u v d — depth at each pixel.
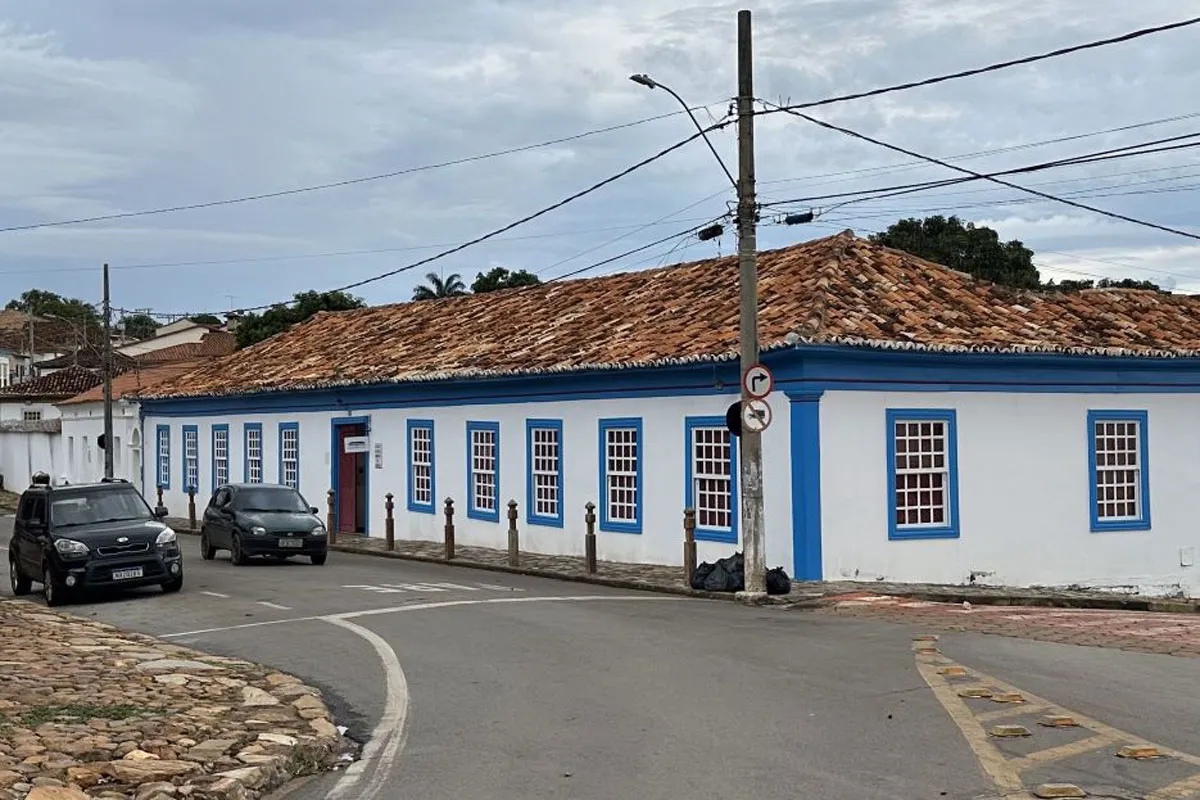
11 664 11.87
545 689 10.69
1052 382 20.91
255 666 12.32
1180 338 22.77
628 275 29.80
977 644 12.77
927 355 19.48
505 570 22.44
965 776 7.46
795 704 9.72
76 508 20.09
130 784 7.62
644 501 22.17
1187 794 7.02
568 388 23.94
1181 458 22.12
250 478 35.34
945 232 41.56
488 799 7.35
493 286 60.69
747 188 17.53
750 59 17.53
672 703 9.91
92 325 94.50
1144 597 19.70
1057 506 20.91
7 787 7.29
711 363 20.17
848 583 18.70
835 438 19.08
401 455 29.47
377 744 8.98
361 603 17.23
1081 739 8.38
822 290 20.84
